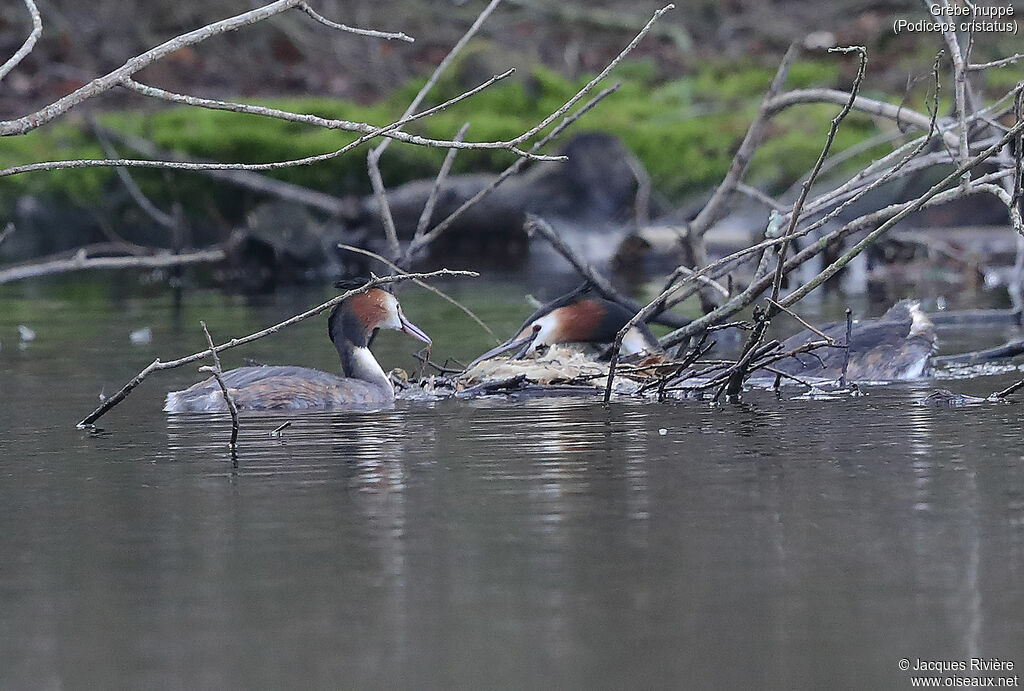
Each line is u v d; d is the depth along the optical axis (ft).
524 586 21.72
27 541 24.54
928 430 33.22
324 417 36.68
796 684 18.06
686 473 28.91
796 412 36.04
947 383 40.47
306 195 82.17
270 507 26.66
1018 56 38.52
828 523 24.90
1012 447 31.07
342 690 17.95
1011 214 34.71
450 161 49.90
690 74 101.50
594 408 37.45
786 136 87.71
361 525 25.26
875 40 101.76
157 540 24.49
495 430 34.22
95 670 18.66
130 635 19.90
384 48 103.40
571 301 44.91
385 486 28.22
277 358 48.55
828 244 37.93
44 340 53.62
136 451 32.22
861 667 18.58
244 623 20.27
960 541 23.73
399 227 82.12
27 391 41.65
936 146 55.62
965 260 71.82
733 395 39.14
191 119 88.69
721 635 19.69
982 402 37.04
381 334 54.75
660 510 25.95
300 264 79.46
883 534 24.17
